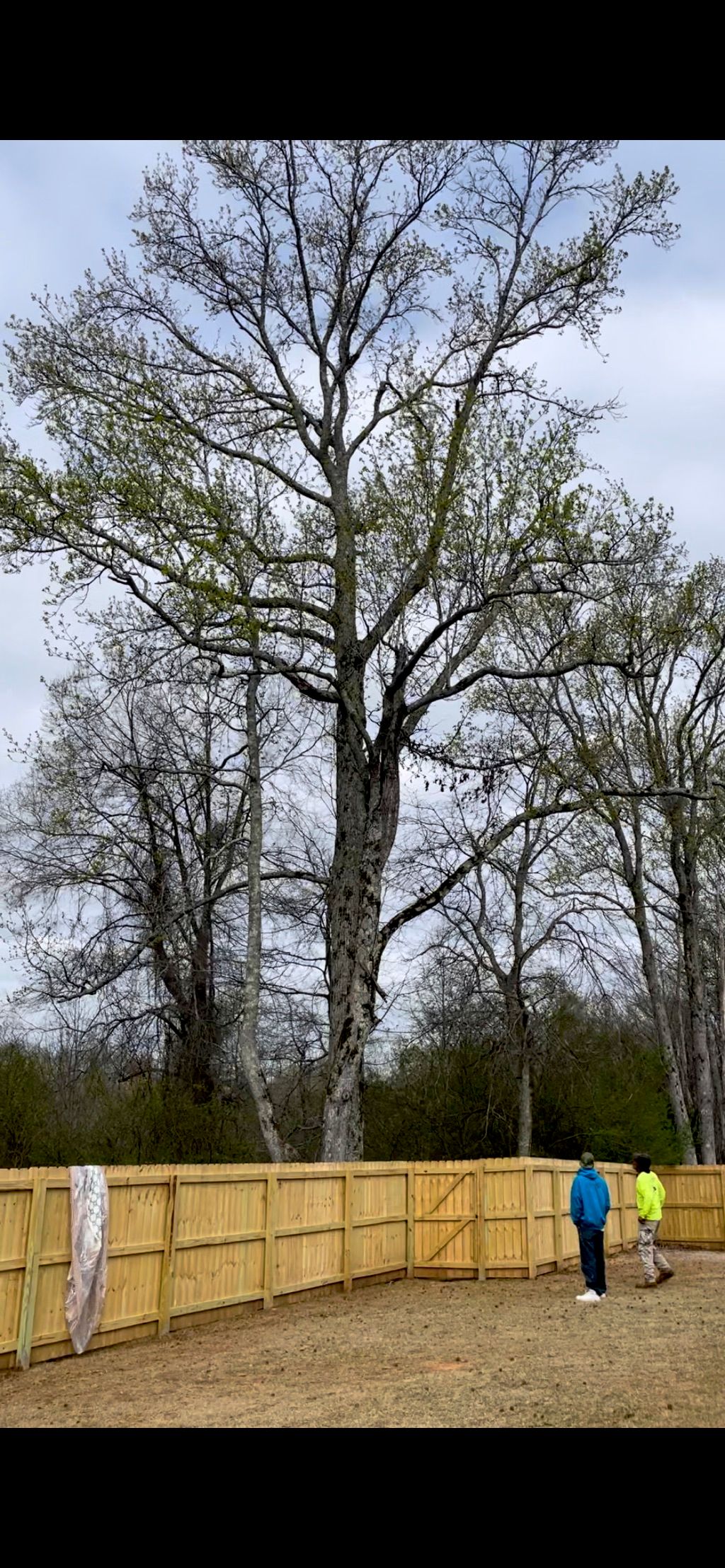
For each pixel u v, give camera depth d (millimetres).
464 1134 29141
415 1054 29562
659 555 24359
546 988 28312
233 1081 29234
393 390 26672
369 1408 9055
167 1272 13297
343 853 24422
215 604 20609
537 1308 14844
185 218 25188
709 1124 33625
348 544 23266
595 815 30422
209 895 28562
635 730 34719
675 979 43656
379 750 24219
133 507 20562
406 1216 19047
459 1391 9562
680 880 35031
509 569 22547
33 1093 25047
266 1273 15258
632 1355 10930
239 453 25188
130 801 28109
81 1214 12031
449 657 24781
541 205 25375
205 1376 10781
